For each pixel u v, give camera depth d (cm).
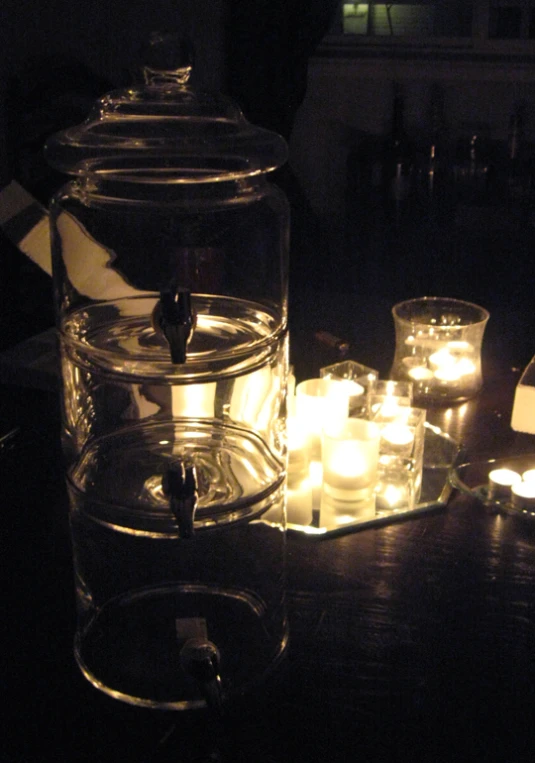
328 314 189
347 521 118
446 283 299
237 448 99
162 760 88
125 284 108
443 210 315
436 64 334
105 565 95
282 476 97
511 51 333
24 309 175
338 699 93
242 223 105
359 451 118
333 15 290
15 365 144
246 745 88
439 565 112
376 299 204
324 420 130
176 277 108
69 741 89
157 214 106
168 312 87
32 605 105
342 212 359
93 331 96
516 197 308
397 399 131
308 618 103
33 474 125
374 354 168
